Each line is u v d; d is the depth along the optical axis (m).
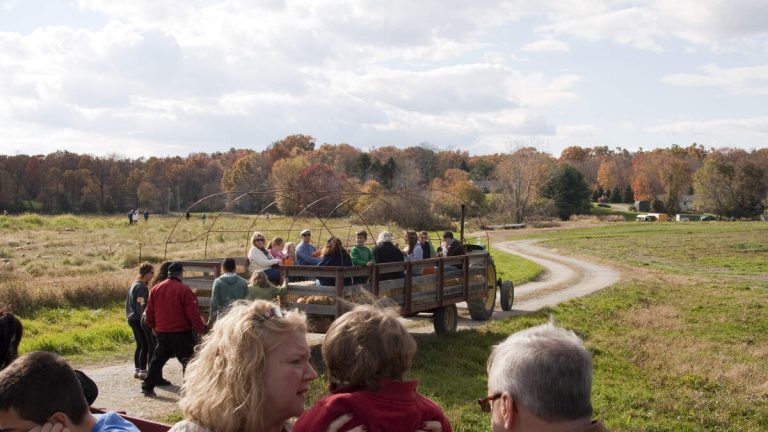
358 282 11.35
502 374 2.34
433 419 2.71
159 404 8.78
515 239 57.97
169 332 9.12
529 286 25.72
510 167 82.62
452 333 14.09
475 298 15.39
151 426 4.12
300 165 70.69
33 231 40.66
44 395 2.69
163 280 9.45
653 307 20.23
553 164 94.12
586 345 13.73
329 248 11.33
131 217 50.03
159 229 43.88
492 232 66.75
